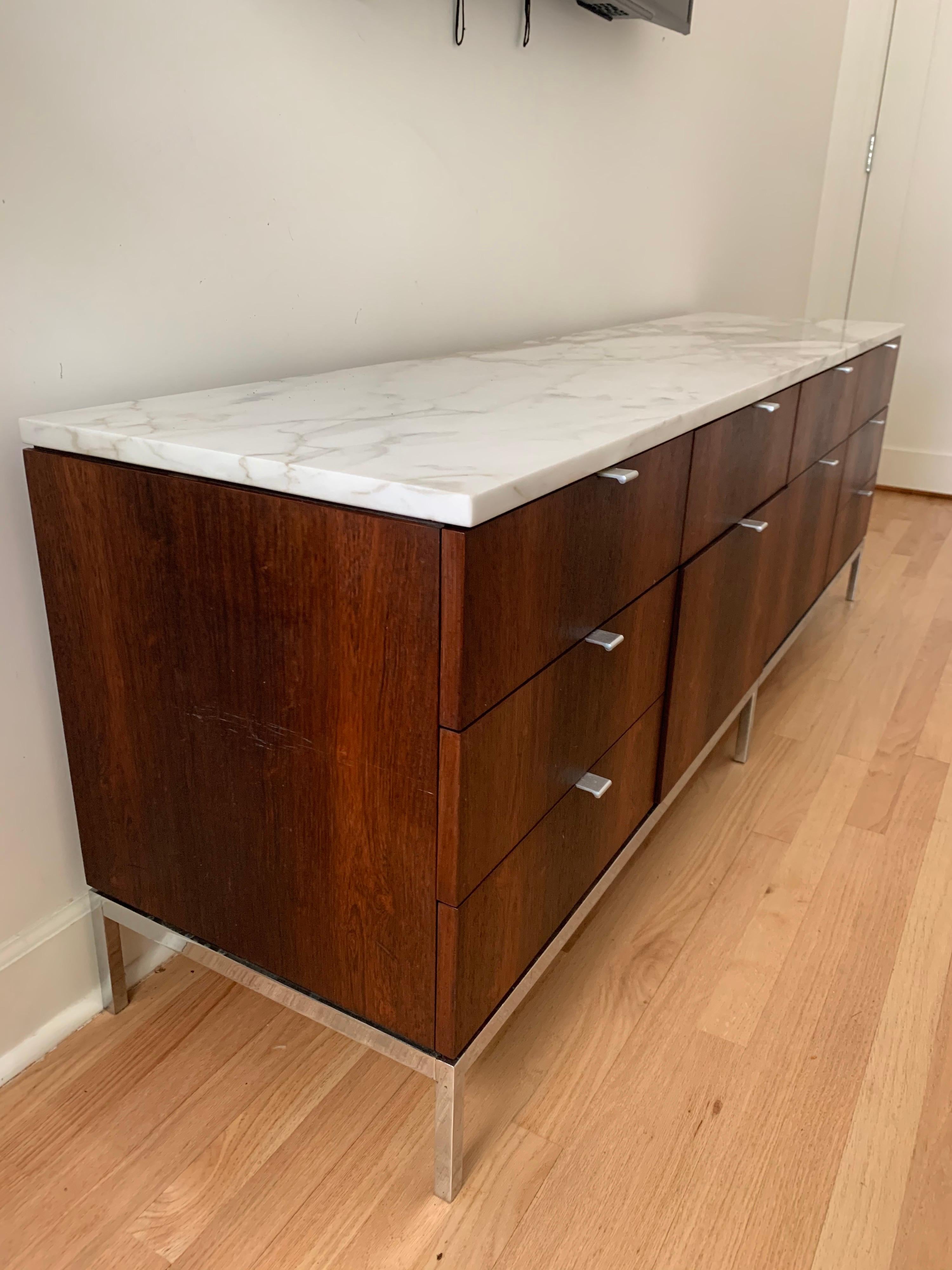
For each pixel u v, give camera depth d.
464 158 1.63
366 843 0.92
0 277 0.98
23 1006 1.18
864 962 1.40
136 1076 1.18
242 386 1.25
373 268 1.49
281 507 0.84
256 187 1.24
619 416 1.12
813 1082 1.19
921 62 3.58
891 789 1.86
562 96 1.88
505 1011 1.05
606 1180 1.06
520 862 1.00
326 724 0.90
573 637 1.00
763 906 1.52
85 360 1.08
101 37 1.01
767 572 1.73
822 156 3.62
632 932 1.46
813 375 1.73
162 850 1.10
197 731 1.00
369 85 1.38
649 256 2.44
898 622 2.71
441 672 0.80
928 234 3.80
